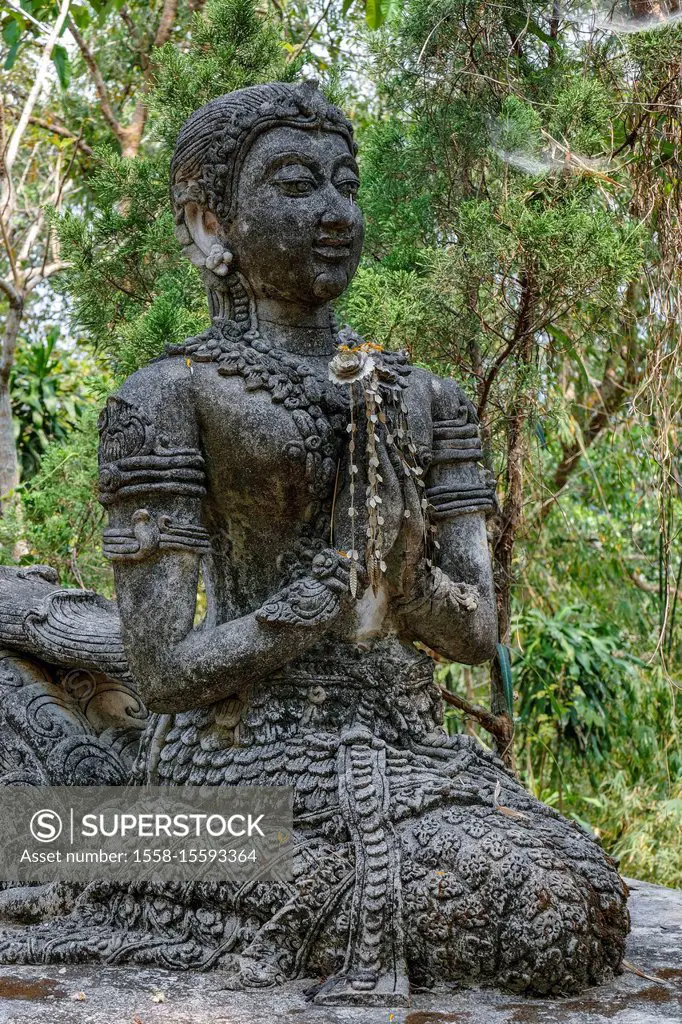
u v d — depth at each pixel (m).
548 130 4.00
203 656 2.41
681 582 6.16
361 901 2.25
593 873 2.39
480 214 3.62
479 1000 2.22
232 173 2.56
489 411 4.04
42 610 3.10
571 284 3.62
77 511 5.14
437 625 2.66
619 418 6.14
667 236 4.17
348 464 2.55
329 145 2.58
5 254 8.80
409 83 4.28
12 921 2.77
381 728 2.57
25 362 8.20
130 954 2.42
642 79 4.20
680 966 2.46
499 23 4.20
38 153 9.12
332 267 2.59
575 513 6.73
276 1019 2.10
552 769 6.36
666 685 6.06
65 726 3.05
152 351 3.85
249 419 2.46
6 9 5.97
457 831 2.33
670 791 6.16
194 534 2.46
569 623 6.38
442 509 2.71
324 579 2.43
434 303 3.81
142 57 7.81
